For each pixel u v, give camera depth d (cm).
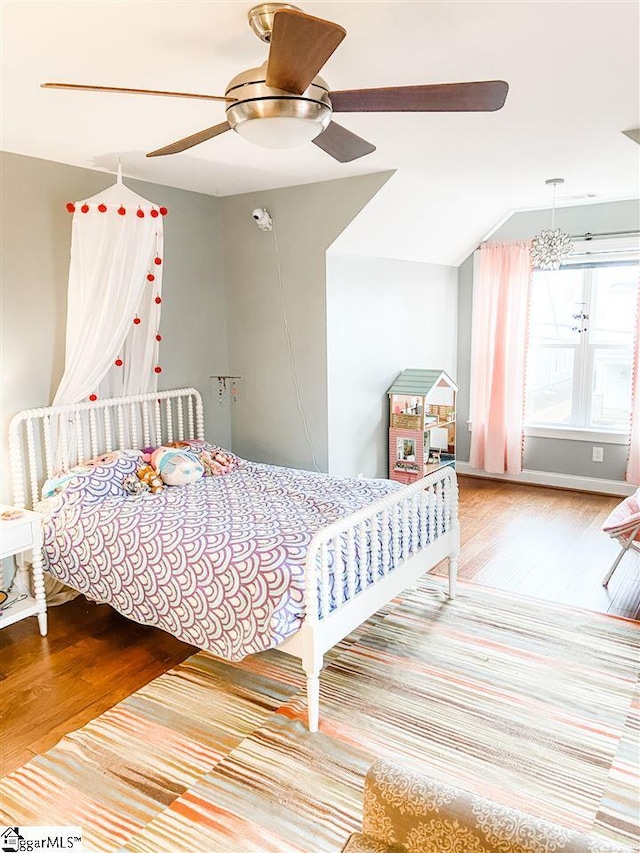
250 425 462
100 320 335
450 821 117
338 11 173
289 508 302
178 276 419
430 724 238
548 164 357
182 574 258
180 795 204
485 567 386
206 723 240
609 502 512
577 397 541
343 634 249
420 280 518
